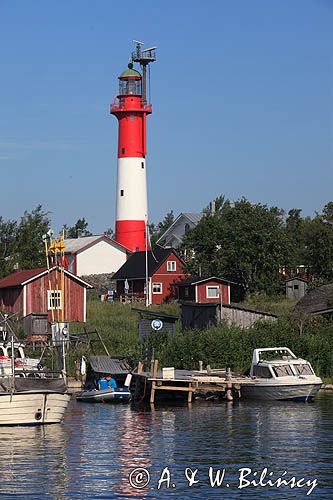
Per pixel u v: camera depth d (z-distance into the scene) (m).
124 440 45.72
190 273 129.00
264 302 113.25
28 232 144.00
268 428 49.00
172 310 107.62
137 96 137.88
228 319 79.56
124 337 81.19
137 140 138.75
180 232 172.25
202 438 46.06
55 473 38.22
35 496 34.75
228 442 44.81
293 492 35.34
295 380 61.16
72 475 37.88
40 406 50.25
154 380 61.28
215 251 126.56
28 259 141.62
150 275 130.00
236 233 121.62
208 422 51.75
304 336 71.31
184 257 134.62
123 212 139.50
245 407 58.78
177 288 130.88
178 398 64.38
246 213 123.19
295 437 45.97
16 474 38.06
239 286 122.31
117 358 72.75
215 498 34.62
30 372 53.41
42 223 146.50
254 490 35.59
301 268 125.69
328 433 47.16
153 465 39.72
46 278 103.25
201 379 61.94
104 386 65.56
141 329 81.25
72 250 150.00
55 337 74.31
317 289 92.44
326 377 69.69
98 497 34.66
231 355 70.44
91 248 150.50
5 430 49.00
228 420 52.44
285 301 113.38
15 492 35.31
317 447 43.22
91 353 76.44
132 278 133.75
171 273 131.50
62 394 50.97
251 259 120.75
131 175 138.50
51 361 70.00
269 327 73.38
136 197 139.00
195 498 34.62
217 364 70.50
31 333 84.62
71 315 103.12
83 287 104.25
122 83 138.62
